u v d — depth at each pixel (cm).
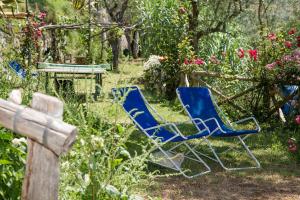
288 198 509
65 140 175
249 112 893
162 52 1173
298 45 864
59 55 1354
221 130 574
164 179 546
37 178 184
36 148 184
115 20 1636
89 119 311
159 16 1231
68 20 1198
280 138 777
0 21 772
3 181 255
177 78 1112
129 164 308
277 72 863
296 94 858
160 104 1088
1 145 265
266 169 609
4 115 191
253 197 506
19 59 721
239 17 1331
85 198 277
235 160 648
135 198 304
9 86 520
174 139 565
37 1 1064
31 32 799
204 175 573
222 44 1212
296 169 616
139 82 1321
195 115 644
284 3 1318
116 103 322
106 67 1022
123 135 311
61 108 185
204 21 1163
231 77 913
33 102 189
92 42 1342
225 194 511
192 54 1067
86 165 285
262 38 905
